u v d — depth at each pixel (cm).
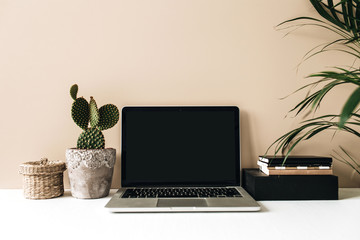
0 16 105
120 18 107
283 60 108
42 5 106
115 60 107
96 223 66
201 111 102
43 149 106
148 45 107
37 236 59
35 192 88
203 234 59
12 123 105
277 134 108
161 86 107
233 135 101
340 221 67
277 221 67
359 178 107
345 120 52
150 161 98
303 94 108
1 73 105
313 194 88
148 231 61
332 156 108
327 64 109
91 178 87
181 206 73
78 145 93
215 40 108
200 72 108
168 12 108
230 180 99
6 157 105
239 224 65
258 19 108
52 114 106
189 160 99
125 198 81
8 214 73
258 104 108
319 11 103
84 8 107
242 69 108
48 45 106
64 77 106
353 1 99
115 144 106
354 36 101
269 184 88
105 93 107
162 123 100
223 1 108
